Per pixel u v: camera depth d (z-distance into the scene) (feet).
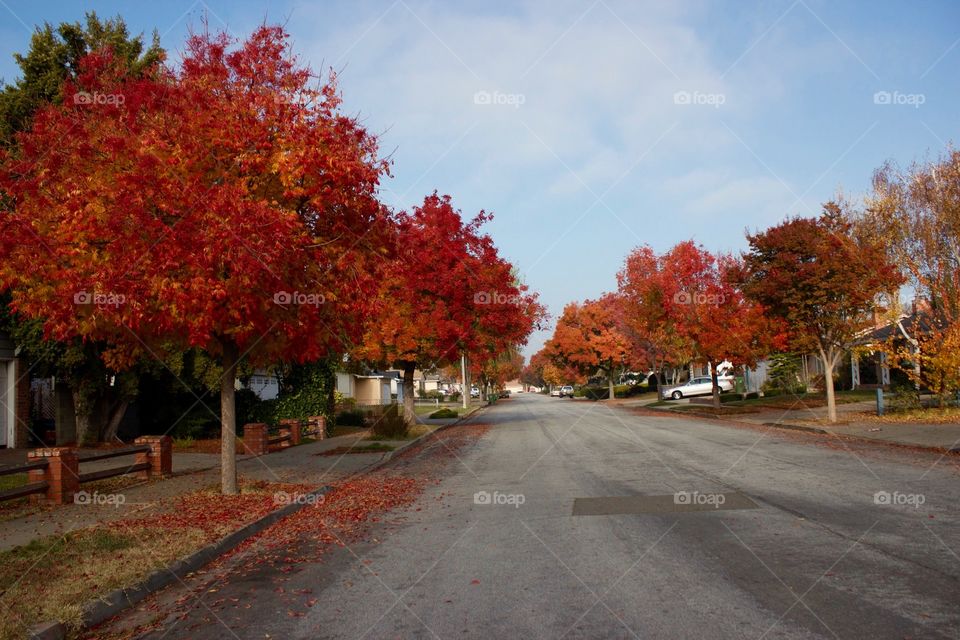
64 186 33.78
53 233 33.60
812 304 73.72
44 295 33.94
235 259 31.40
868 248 74.90
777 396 131.03
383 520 33.12
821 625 16.53
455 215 92.38
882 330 116.26
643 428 84.69
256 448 64.49
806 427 72.43
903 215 83.10
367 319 42.63
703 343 106.73
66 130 34.91
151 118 34.83
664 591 19.58
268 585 22.47
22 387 65.10
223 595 21.54
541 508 33.60
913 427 64.90
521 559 24.00
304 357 40.75
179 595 21.83
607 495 36.40
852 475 40.04
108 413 69.72
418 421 120.26
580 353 200.64
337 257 37.91
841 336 75.41
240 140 34.22
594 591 19.90
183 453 66.03
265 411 83.56
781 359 130.21
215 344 39.45
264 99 35.35
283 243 32.78
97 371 65.62
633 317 135.13
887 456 48.57
